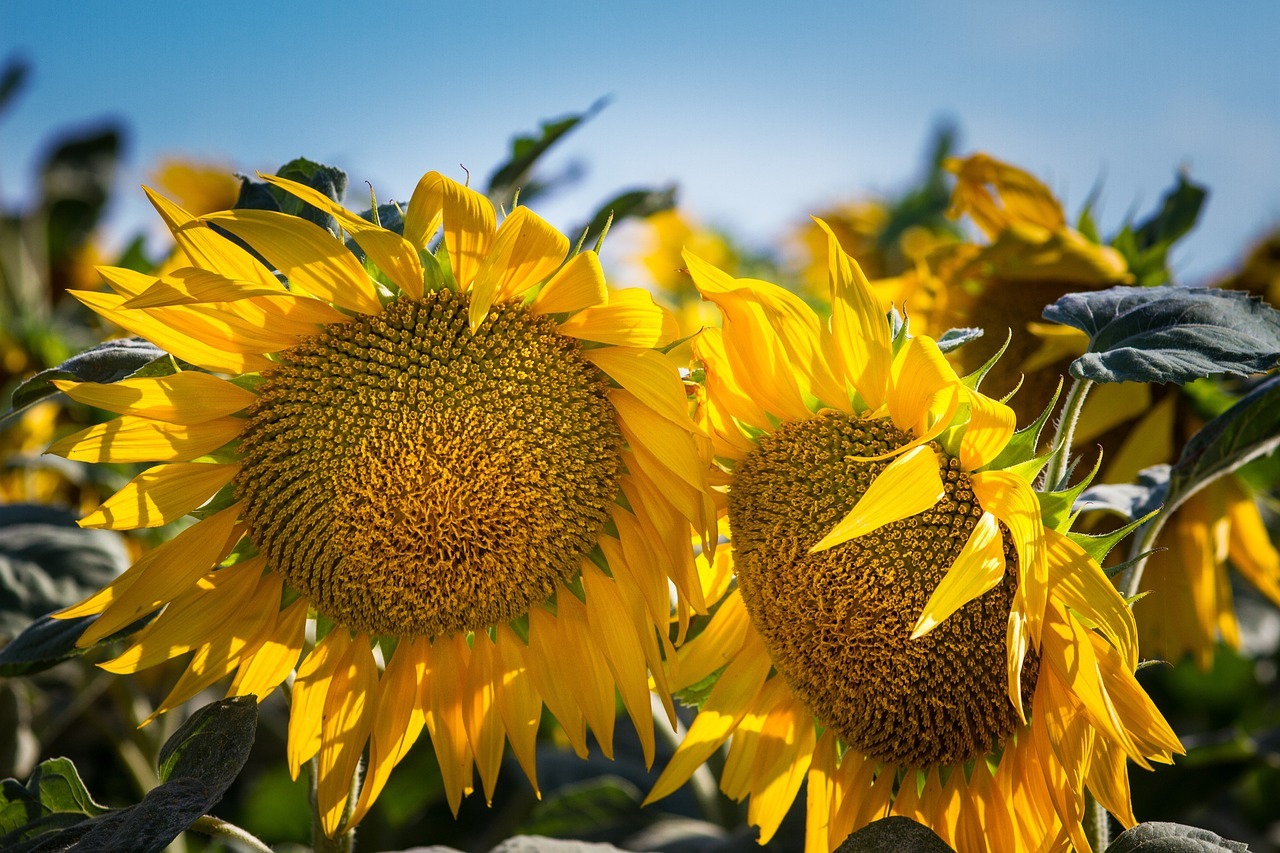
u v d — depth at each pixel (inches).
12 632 41.3
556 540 35.6
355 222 33.8
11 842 34.8
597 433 35.4
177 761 34.2
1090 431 42.1
